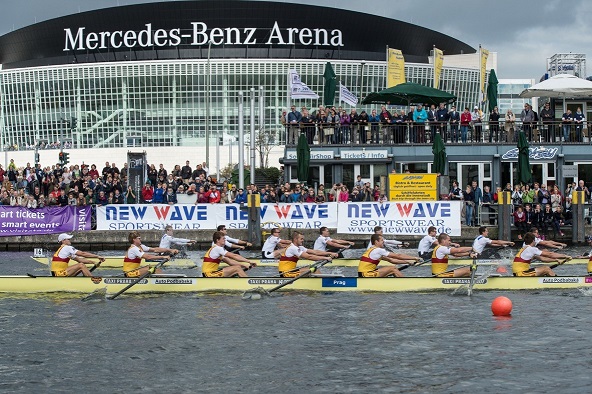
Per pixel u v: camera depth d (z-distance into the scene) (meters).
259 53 126.75
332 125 56.28
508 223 47.84
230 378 20.09
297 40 127.50
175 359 21.83
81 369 20.97
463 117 55.97
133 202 51.78
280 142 120.25
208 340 23.88
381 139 56.12
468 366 20.88
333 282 32.03
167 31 126.69
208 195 50.59
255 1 125.44
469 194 49.84
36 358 22.02
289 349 22.75
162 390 19.25
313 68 122.12
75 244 50.25
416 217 48.88
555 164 55.56
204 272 32.09
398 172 56.00
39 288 31.80
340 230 49.22
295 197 50.53
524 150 50.12
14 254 48.16
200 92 123.81
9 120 134.50
